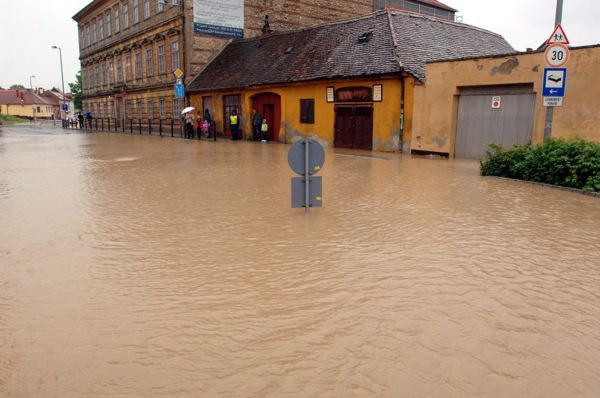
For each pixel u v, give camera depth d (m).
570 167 9.89
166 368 3.09
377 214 7.45
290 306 4.02
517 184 10.73
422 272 4.82
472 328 3.62
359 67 19.91
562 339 3.48
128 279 4.68
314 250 5.56
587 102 13.09
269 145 23.31
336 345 3.36
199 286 4.48
